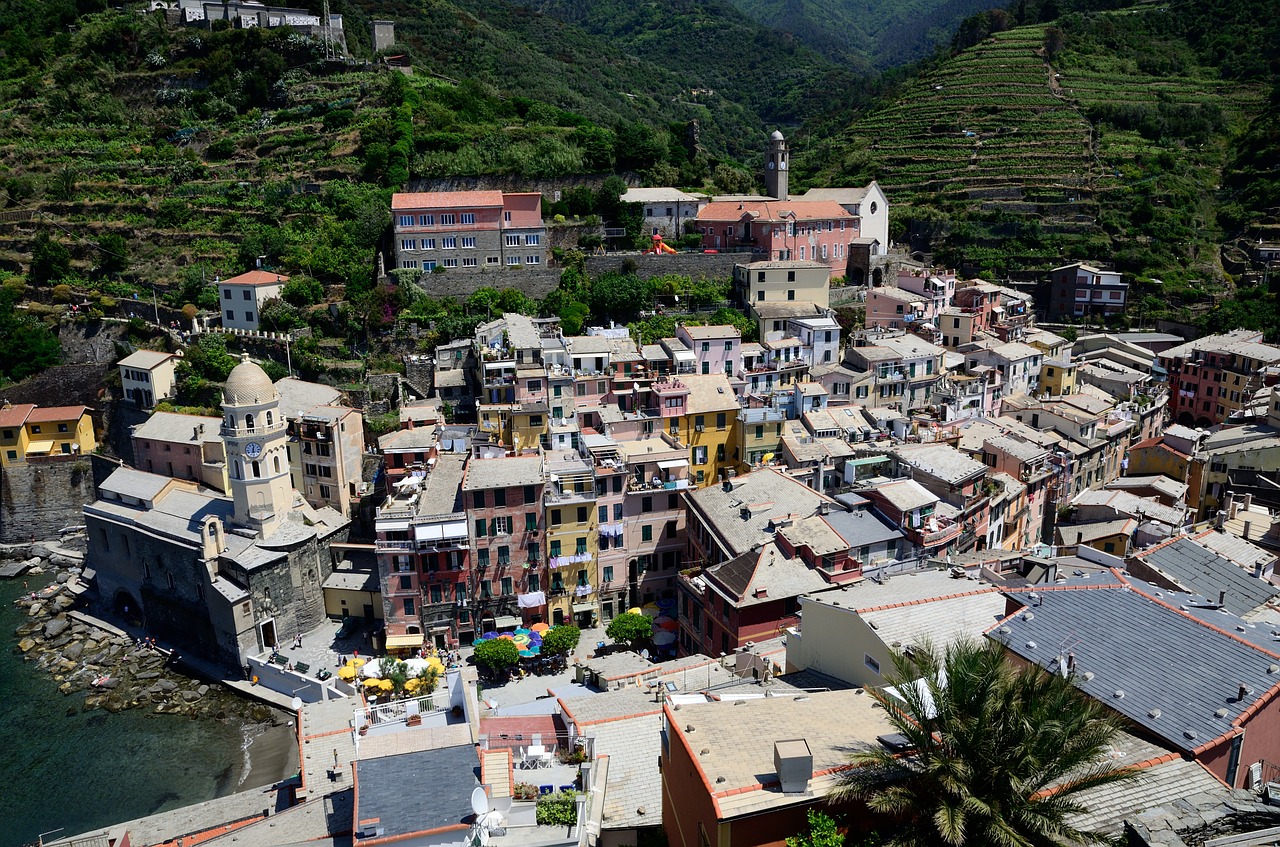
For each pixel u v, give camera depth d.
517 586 107.00
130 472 125.75
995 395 148.50
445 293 163.38
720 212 185.00
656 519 111.12
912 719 42.81
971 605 61.38
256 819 66.31
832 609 62.47
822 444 117.19
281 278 165.75
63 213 196.50
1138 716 43.97
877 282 189.38
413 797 46.34
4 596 131.25
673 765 46.47
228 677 107.12
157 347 160.00
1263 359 152.50
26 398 155.12
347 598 114.00
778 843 38.88
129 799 87.25
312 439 123.12
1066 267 199.88
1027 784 36.91
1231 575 72.06
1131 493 124.38
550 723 60.38
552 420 127.81
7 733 98.50
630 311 158.38
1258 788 40.44
